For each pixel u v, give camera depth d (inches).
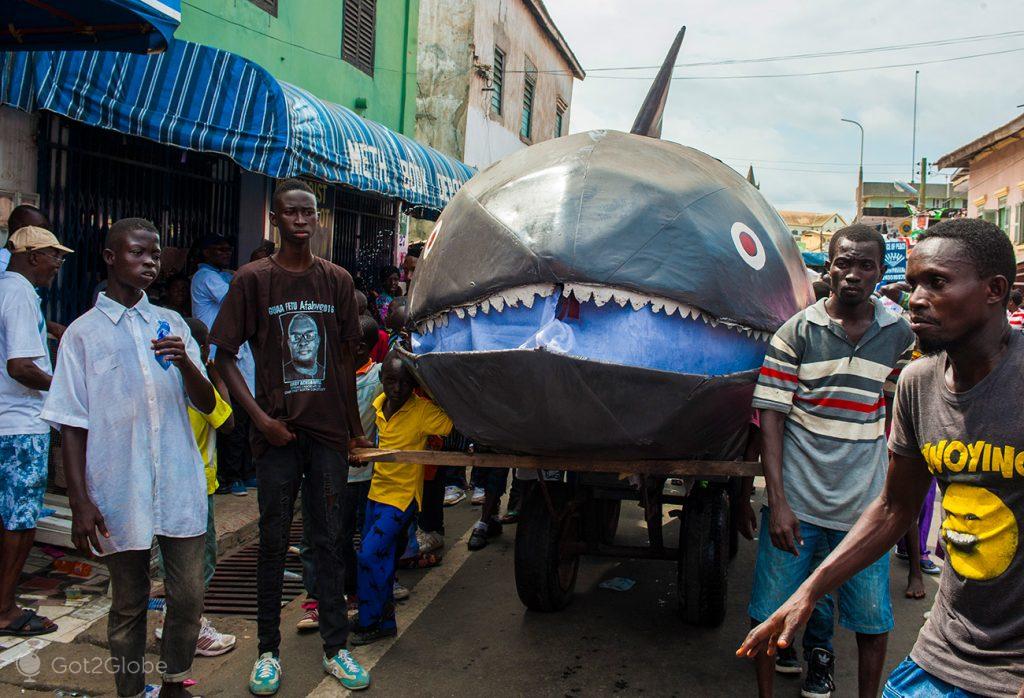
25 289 161.6
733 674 161.5
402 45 490.3
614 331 137.9
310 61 386.0
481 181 166.7
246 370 260.5
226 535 221.8
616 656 168.6
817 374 136.6
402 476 169.3
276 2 354.3
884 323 136.5
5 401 159.8
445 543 243.3
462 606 194.4
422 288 158.9
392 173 346.6
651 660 167.0
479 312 148.1
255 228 339.3
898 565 233.1
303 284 151.1
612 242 138.7
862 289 132.5
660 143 168.9
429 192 393.7
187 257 290.2
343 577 155.4
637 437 139.3
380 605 170.2
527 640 175.5
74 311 250.2
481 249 147.8
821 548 140.6
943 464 82.9
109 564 127.3
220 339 147.4
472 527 260.1
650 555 185.2
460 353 139.6
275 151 246.8
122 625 128.0
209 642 163.2
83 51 205.0
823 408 136.7
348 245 443.8
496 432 147.1
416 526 219.6
